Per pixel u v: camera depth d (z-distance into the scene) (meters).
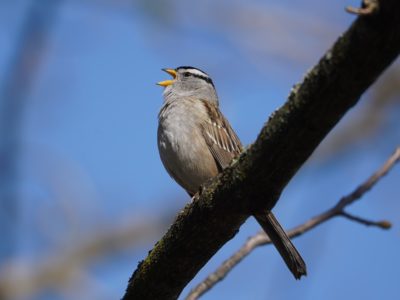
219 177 6.53
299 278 7.96
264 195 6.36
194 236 6.93
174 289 7.43
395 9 4.93
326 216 8.65
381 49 5.14
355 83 5.38
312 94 5.59
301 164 6.07
